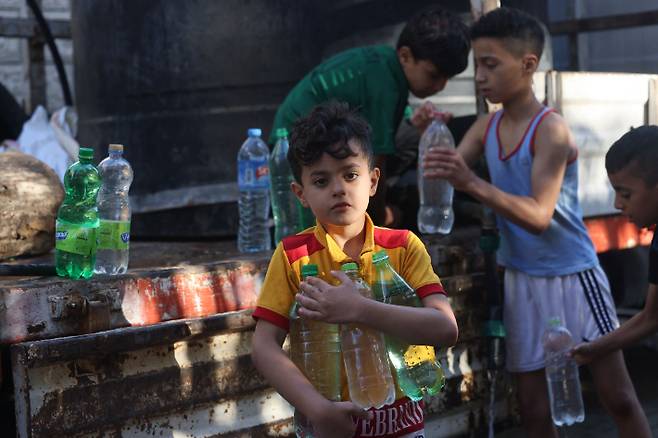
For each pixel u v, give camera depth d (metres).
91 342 2.33
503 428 3.50
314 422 1.92
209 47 4.16
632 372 4.63
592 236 4.09
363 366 2.02
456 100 4.29
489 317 3.23
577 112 3.90
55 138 5.28
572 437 3.61
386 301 2.08
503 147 3.16
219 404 2.65
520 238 3.14
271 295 2.10
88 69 4.54
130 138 4.34
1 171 3.13
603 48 6.15
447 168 2.90
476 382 3.36
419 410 2.21
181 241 4.30
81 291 2.44
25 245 3.13
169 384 2.53
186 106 4.21
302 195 2.16
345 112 2.06
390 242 2.17
